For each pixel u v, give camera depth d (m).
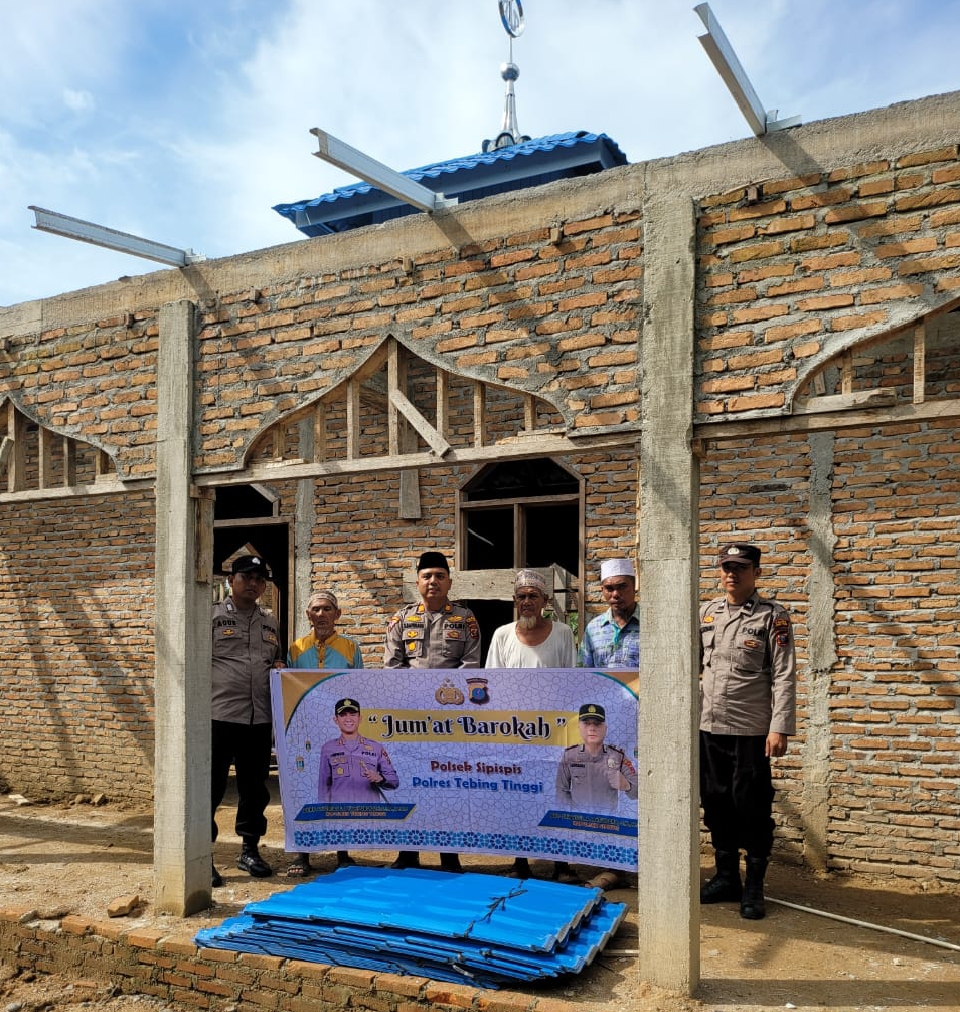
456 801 5.17
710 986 4.02
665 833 3.95
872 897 5.54
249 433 5.14
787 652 5.04
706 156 4.05
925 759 5.80
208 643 5.30
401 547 7.62
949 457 5.84
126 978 4.75
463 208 4.61
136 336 5.61
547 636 5.39
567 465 7.02
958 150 3.58
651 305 4.07
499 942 4.05
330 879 5.04
